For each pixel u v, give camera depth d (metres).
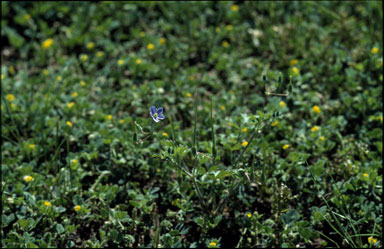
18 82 4.82
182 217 3.31
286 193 3.20
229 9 5.79
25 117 4.35
